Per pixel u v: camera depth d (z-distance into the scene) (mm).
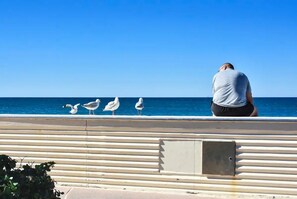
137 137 5125
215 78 5496
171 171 5031
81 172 5293
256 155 4801
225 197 4871
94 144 5250
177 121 4980
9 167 3291
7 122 5473
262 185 4797
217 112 5328
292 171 4707
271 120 4715
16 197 2785
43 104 78562
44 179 3141
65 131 5328
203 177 4953
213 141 4887
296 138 4684
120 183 5180
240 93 5270
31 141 5406
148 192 5055
